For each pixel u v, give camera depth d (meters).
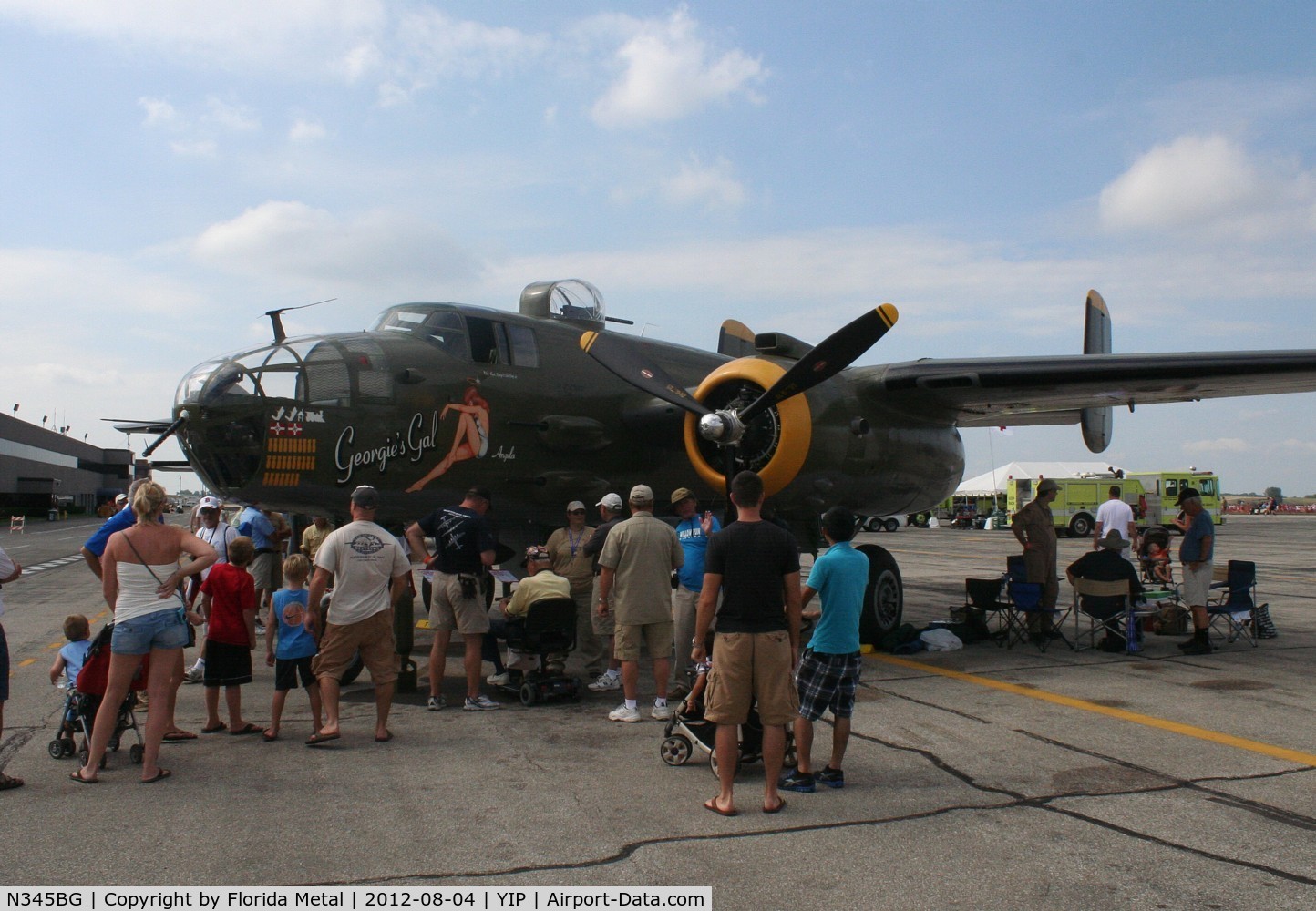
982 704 7.08
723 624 4.66
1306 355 8.52
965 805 4.71
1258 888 3.69
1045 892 3.66
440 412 8.60
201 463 7.94
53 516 65.56
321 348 8.21
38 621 12.22
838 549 5.07
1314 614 12.77
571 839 4.23
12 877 3.75
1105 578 9.45
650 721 6.64
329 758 5.63
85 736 5.30
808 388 8.51
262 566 9.75
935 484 11.27
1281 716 6.69
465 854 4.05
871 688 7.72
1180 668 8.67
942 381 9.56
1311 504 122.75
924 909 3.50
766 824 4.43
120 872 3.82
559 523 9.99
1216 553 28.08
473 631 6.88
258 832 4.31
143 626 5.05
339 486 8.08
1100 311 18.56
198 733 6.27
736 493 4.77
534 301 10.40
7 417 62.59
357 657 7.77
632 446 10.08
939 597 15.14
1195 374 8.90
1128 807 4.68
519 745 5.94
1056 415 14.61
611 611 7.62
